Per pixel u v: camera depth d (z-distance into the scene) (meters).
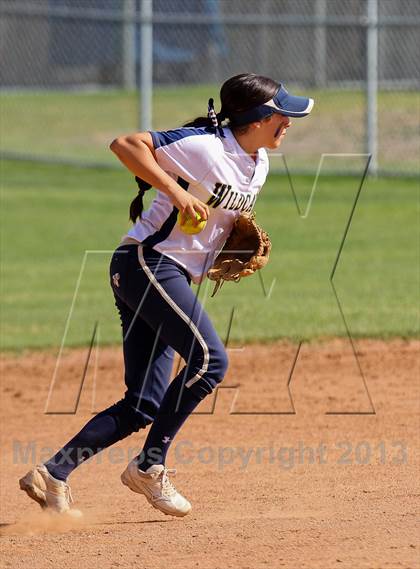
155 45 82.00
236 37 79.94
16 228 44.09
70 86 85.25
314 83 72.12
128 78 82.56
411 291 31.64
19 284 33.91
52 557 12.85
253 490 16.17
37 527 14.47
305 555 12.09
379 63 70.81
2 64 84.56
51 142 67.88
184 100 75.50
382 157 57.12
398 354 25.42
